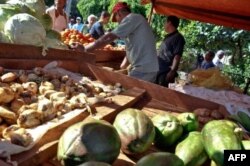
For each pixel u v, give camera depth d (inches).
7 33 89.4
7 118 56.9
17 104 62.2
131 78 101.3
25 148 49.1
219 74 181.3
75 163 46.3
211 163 53.6
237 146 51.1
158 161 44.1
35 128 56.1
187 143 55.9
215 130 54.5
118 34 144.0
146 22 153.3
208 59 328.8
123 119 56.7
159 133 60.7
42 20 106.7
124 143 54.8
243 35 374.9
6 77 72.6
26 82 76.7
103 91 89.6
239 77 321.1
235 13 258.1
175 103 96.4
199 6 268.2
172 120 61.7
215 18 282.8
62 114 65.1
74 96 77.2
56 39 109.3
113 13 156.6
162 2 291.1
